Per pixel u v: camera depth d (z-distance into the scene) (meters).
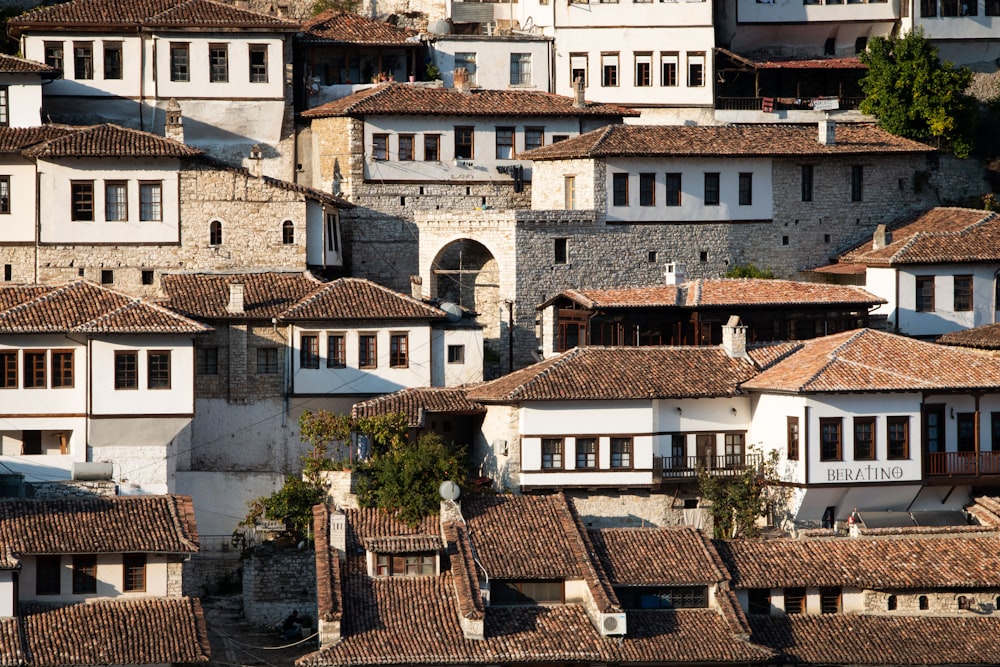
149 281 180.88
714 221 195.12
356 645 132.75
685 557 142.25
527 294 186.75
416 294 181.62
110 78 195.00
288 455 169.00
